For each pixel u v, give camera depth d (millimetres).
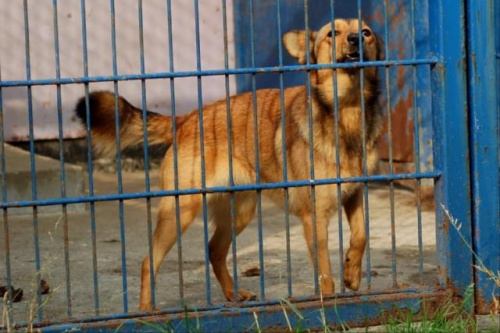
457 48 4594
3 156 4090
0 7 11680
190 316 4250
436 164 4660
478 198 4664
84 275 6512
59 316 5258
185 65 12312
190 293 5961
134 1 12117
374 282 6062
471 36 4594
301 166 5613
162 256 5391
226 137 5828
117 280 6332
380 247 7438
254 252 7422
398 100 10172
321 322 4395
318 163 5547
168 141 5891
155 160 12445
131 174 12211
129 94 12219
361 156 5625
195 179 5648
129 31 12148
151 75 4258
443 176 4625
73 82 4164
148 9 12156
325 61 5789
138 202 10094
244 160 5953
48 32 11898
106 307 5523
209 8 12281
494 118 4664
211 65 12359
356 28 5801
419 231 4641
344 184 5426
